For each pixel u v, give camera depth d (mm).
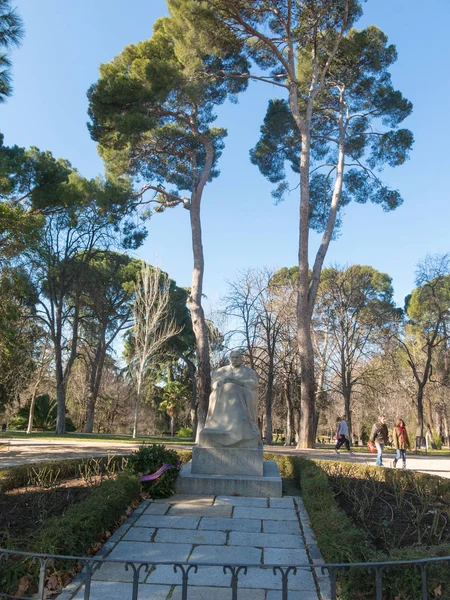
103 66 22234
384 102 23500
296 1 20672
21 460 13477
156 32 22328
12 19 9742
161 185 24062
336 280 33469
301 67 23734
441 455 21609
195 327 21750
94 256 31500
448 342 35188
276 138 24922
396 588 4066
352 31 22609
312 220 25297
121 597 4352
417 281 30719
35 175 23562
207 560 5324
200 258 21859
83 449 16969
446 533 6203
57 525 5090
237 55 22234
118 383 43094
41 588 3311
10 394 26359
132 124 19484
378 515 7035
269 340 30312
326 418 45312
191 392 41719
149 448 8547
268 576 4887
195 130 22438
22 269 17438
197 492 8414
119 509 6410
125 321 36594
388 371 34562
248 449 8922
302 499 8070
